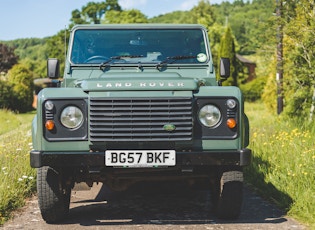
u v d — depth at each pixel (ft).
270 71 74.90
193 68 23.09
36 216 21.89
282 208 22.85
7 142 41.19
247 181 28.99
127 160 18.66
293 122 46.83
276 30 48.52
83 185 22.17
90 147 18.84
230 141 19.02
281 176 26.07
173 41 23.61
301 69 46.19
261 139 37.47
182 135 18.66
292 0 46.73
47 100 18.79
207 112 18.98
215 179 20.94
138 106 18.62
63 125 18.81
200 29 23.85
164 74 21.22
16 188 25.57
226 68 23.44
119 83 18.81
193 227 19.76
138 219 21.25
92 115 18.62
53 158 18.66
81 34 23.67
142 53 23.32
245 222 20.52
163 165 18.69
